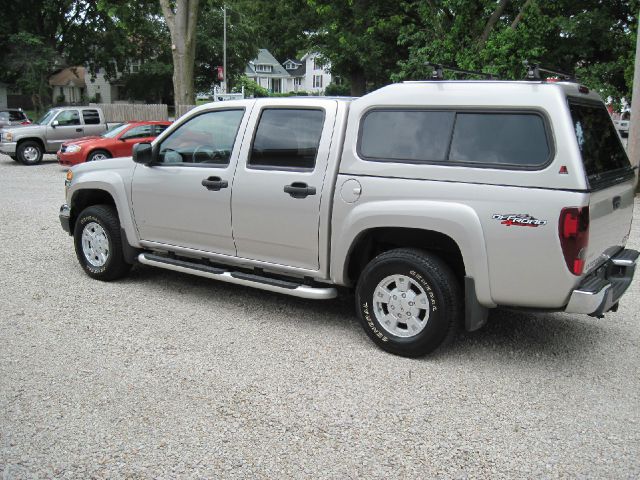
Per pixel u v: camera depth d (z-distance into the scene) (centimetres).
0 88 5350
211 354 456
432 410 379
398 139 448
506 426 362
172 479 303
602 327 539
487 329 524
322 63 3525
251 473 309
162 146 580
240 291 615
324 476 308
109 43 4341
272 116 510
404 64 1905
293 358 452
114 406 373
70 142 1644
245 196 513
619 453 336
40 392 389
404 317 451
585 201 381
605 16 1989
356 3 3030
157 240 591
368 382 414
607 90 1852
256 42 5619
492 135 414
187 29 1956
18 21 3969
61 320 521
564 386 418
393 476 310
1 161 2031
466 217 412
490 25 1730
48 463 313
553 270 392
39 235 863
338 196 466
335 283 487
